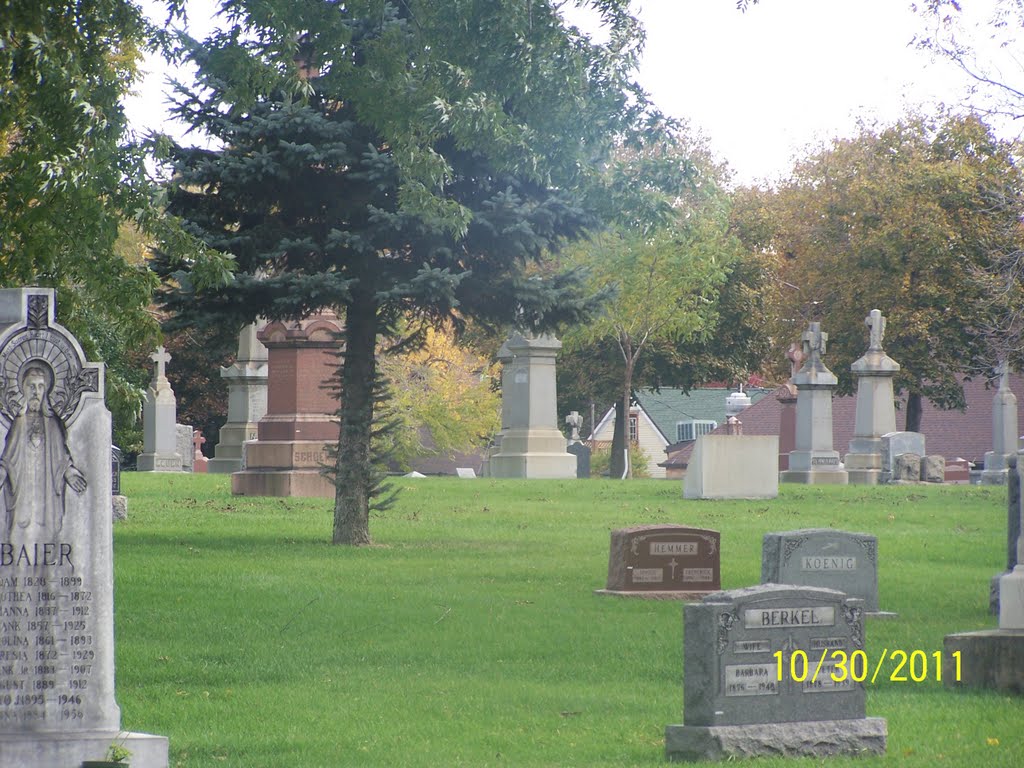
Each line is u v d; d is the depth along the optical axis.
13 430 11.55
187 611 21.17
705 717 12.74
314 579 24.72
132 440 76.00
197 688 16.33
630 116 27.61
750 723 12.80
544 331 31.48
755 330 85.25
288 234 29.16
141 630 19.70
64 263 20.69
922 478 56.06
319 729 14.17
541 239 28.88
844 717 13.12
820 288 80.19
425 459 104.19
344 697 15.76
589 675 17.23
